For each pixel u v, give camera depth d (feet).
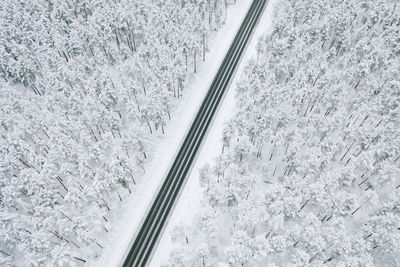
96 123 156.76
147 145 163.32
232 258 107.24
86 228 119.85
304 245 123.13
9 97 160.35
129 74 179.11
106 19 188.24
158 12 203.82
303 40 190.90
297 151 135.95
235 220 131.34
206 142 164.35
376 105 157.89
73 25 191.62
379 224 116.67
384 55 168.66
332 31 201.46
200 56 205.77
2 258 123.54
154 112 152.35
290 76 177.58
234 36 220.23
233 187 118.73
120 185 147.95
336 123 144.36
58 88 163.84
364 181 144.56
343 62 175.73
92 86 164.96
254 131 144.66
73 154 138.72
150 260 127.03
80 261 127.85
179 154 159.84
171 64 171.83
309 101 165.37
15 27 189.57
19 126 150.20
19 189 134.31
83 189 130.31
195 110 179.32
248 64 175.32
